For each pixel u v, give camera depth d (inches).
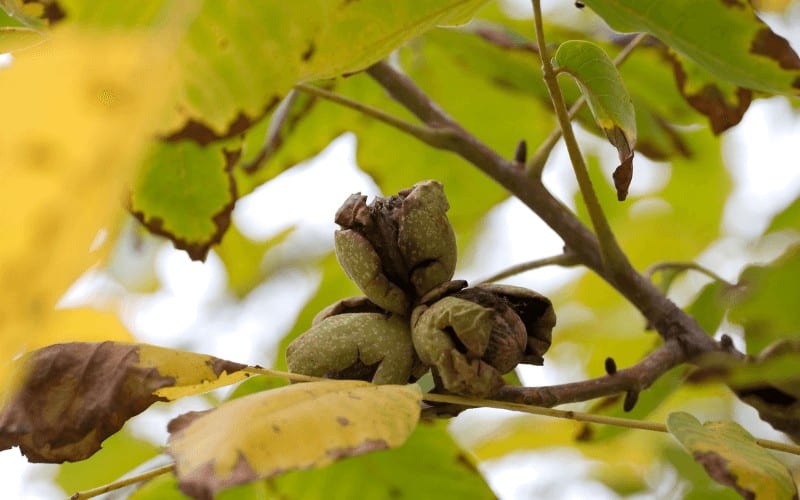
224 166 40.6
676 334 36.8
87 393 33.2
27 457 33.0
